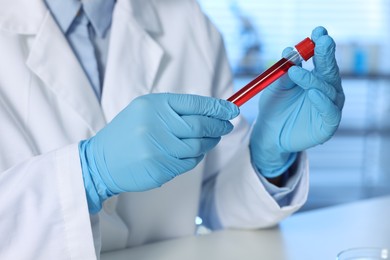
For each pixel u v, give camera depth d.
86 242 0.82
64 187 0.81
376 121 3.13
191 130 0.80
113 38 1.09
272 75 0.85
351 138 3.15
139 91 1.08
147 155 0.79
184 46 1.19
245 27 2.90
